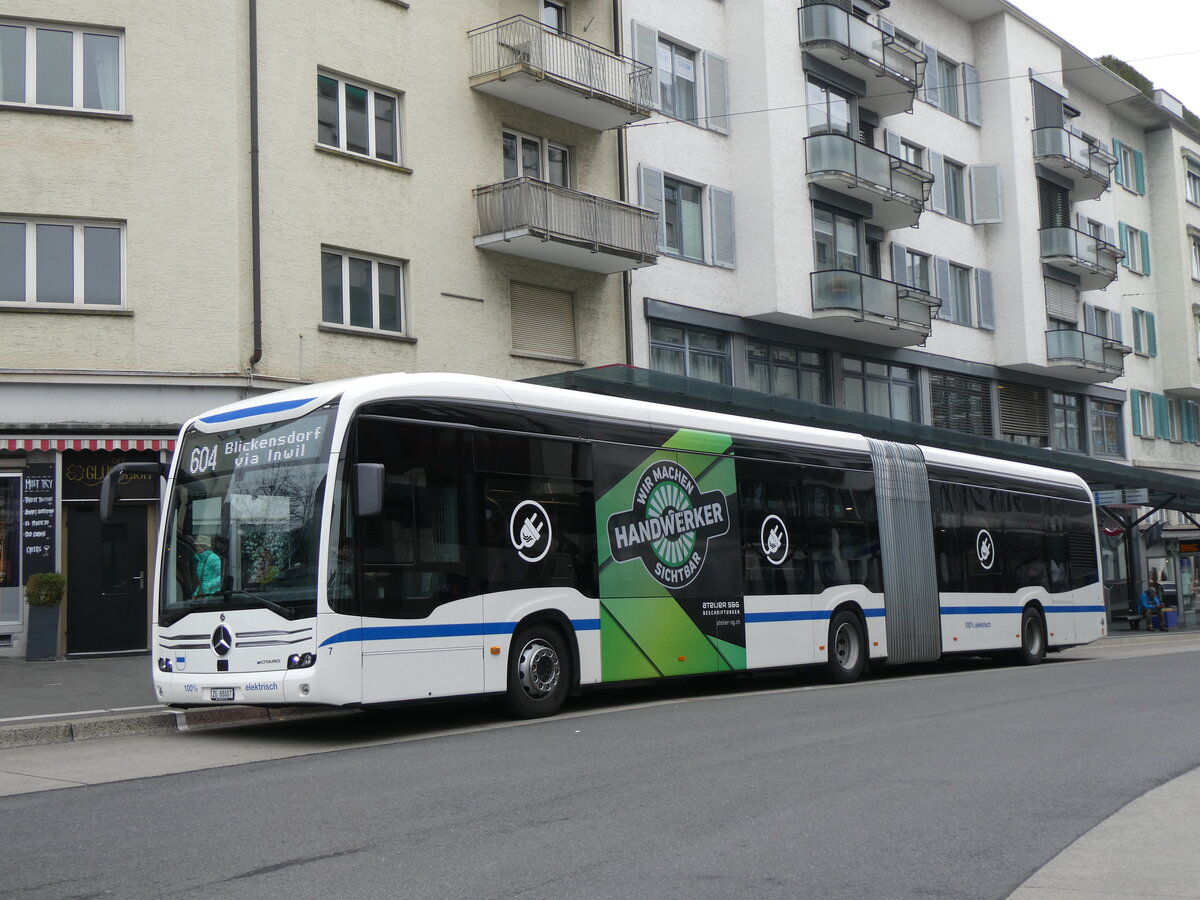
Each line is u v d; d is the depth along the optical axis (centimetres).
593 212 2373
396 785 833
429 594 1150
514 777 853
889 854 616
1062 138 3941
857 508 1773
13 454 1834
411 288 2173
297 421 1128
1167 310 4906
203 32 1942
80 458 1875
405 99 2206
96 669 1692
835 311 2919
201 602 1130
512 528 1247
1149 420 4778
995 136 3872
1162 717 1187
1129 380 4647
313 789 826
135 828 701
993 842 643
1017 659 2230
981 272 3806
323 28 2086
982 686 1585
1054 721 1156
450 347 2228
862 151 3025
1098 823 690
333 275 2078
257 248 1939
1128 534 3750
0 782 898
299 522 1091
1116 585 4209
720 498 1532
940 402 3594
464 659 1177
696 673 1451
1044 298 3928
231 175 1933
